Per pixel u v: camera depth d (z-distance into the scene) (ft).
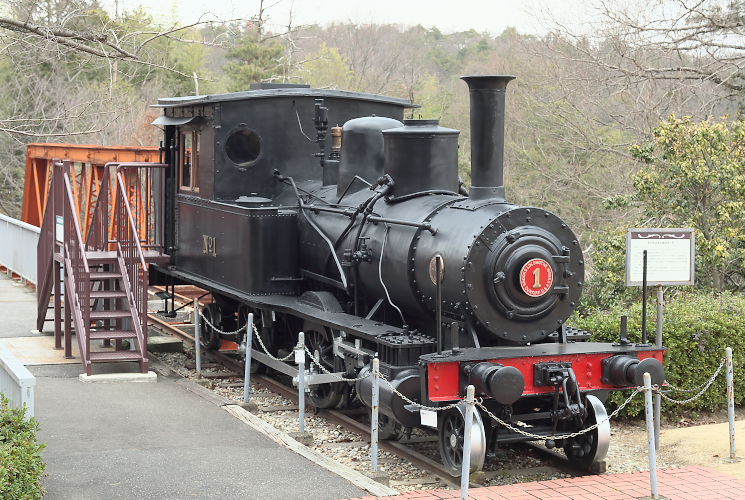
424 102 136.36
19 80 88.74
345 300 34.40
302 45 147.13
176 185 42.73
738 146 45.19
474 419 24.57
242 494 22.11
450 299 26.71
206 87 111.96
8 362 23.80
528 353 25.52
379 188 31.37
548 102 78.69
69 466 24.06
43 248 43.39
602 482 24.48
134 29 58.65
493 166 27.76
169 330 49.16
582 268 27.50
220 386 37.88
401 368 26.45
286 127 38.29
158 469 23.97
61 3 45.52
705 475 25.34
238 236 36.27
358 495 22.33
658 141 45.73
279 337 38.29
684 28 61.46
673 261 29.76
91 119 82.17
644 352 26.99
